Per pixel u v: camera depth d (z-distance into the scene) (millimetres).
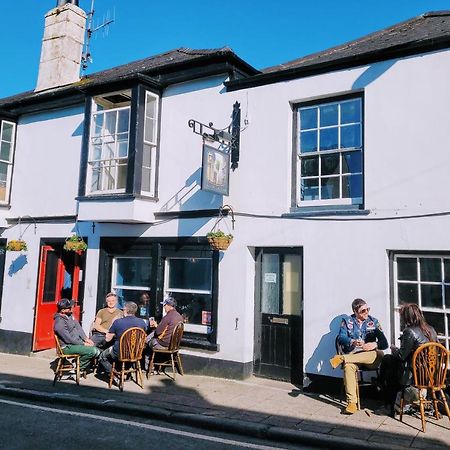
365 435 5051
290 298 7609
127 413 5977
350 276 6859
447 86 6480
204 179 7250
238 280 7801
